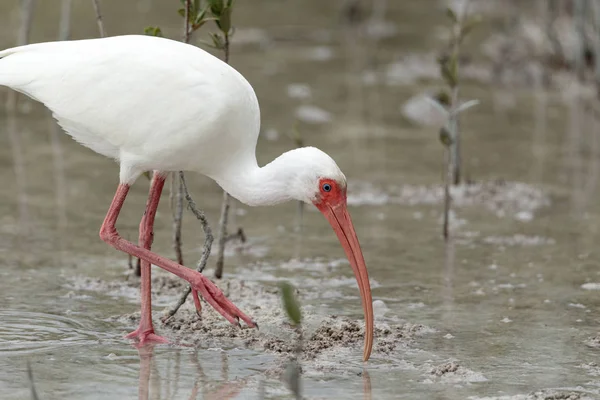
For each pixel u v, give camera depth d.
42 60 9.17
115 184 14.12
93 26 21.42
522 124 17.67
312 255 11.73
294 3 26.36
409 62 21.06
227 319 9.02
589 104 18.98
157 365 8.53
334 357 8.81
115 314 9.77
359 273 9.05
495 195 13.99
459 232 12.62
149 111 8.98
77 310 9.83
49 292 10.30
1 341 8.95
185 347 8.98
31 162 14.91
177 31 20.94
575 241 12.34
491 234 12.57
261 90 18.86
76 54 9.15
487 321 9.80
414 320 9.78
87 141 9.41
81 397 7.81
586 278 11.09
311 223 13.01
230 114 9.01
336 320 9.64
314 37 23.19
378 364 8.66
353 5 24.45
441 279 11.00
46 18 22.00
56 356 8.66
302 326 9.48
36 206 13.09
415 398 7.92
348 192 14.05
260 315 9.73
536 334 9.46
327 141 16.23
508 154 15.96
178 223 10.65
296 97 18.53
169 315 9.58
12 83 9.18
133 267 11.12
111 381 8.15
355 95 18.98
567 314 10.02
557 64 20.69
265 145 15.60
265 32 23.31
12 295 10.16
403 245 12.10
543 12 21.94
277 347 8.96
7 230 12.19
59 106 9.13
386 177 14.67
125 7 23.50
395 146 16.20
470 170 15.10
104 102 9.02
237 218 13.04
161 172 9.47
